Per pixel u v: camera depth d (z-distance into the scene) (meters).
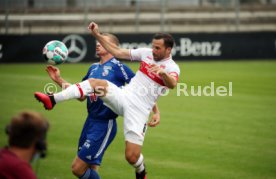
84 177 14.33
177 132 22.25
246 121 24.20
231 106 27.66
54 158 18.27
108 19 54.62
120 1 57.66
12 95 29.88
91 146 14.22
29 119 7.82
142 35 45.94
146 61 14.40
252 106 27.61
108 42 14.52
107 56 15.27
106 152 19.27
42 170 16.91
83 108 26.91
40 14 52.62
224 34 47.38
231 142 20.61
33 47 44.72
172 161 18.17
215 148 19.78
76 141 20.61
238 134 21.84
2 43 44.34
